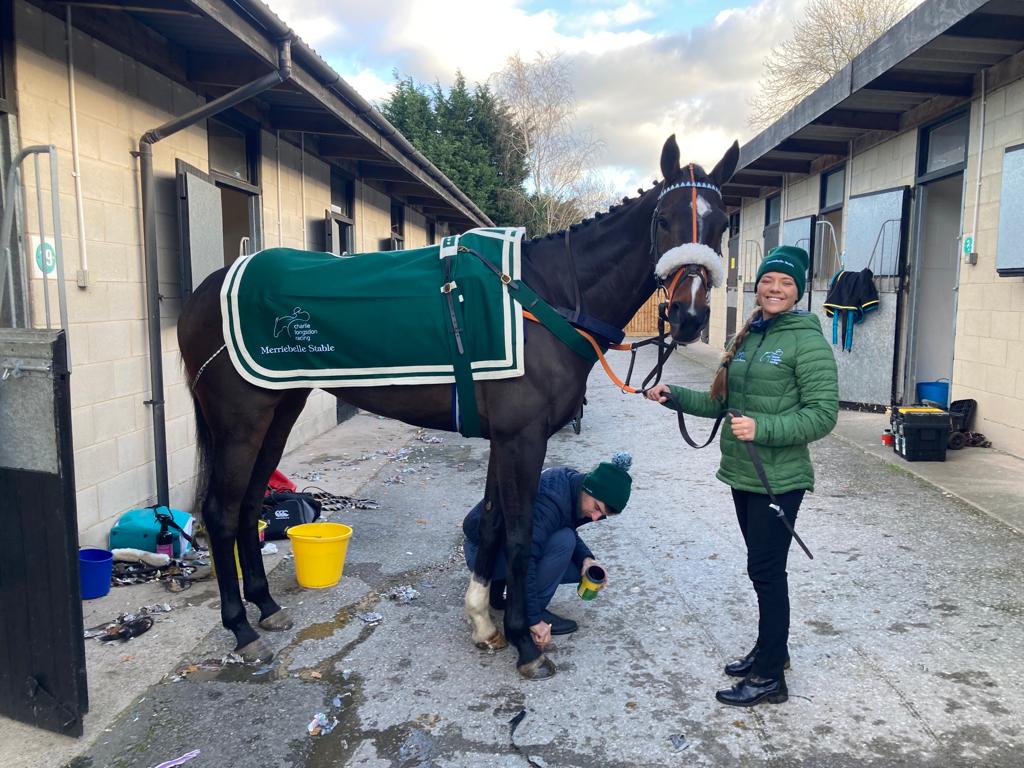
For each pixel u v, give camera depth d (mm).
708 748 2379
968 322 6738
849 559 3928
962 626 3156
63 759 2334
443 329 2789
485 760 2334
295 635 3201
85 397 3922
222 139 5777
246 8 3916
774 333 2584
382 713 2600
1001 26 5512
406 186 11562
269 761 2336
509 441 2820
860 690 2684
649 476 5895
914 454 5945
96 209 4027
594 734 2463
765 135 9906
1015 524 4398
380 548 4289
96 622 3299
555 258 2963
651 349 16578
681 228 2650
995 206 6324
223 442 3047
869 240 8500
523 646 2848
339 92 5656
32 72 3555
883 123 8172
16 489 2373
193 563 3975
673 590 3629
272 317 2908
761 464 2492
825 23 21906
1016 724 2463
